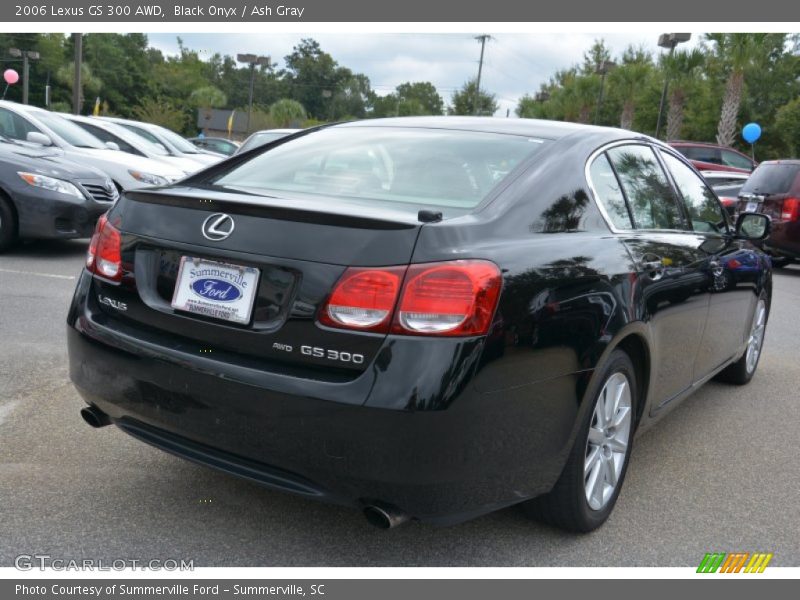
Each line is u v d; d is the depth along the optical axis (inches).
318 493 95.4
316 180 119.6
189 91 3649.1
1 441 138.1
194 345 101.6
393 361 89.5
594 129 134.5
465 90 3161.9
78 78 943.7
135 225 110.1
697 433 169.8
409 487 91.0
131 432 109.9
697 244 151.4
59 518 112.9
